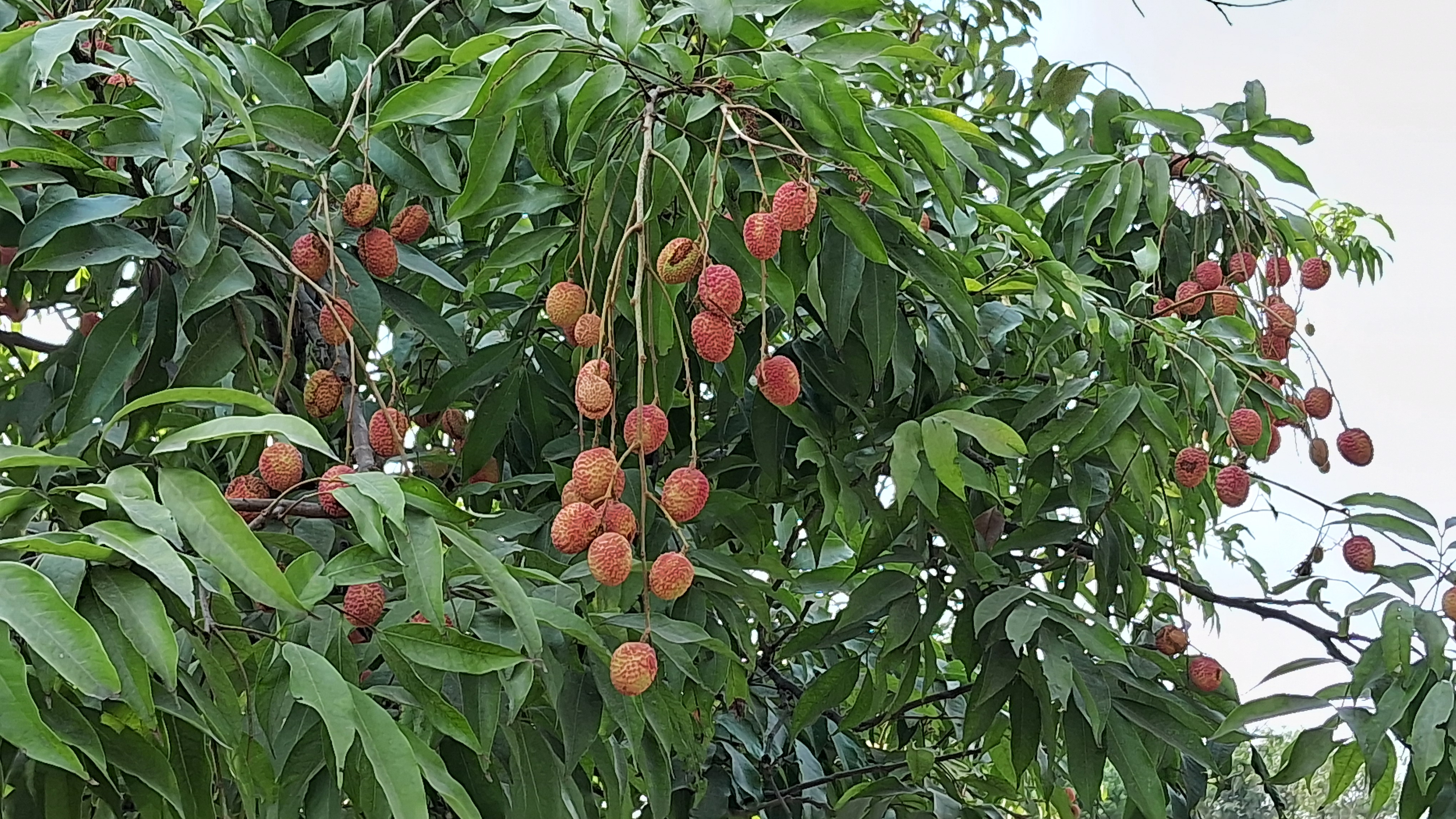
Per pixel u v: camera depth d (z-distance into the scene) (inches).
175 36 54.0
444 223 83.5
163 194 55.8
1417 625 78.4
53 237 54.4
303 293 76.2
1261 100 95.8
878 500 80.5
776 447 79.4
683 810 87.7
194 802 40.8
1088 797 76.5
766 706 105.9
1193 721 78.2
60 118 55.7
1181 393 88.2
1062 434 78.5
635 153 64.0
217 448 83.7
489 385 87.0
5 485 48.7
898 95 70.6
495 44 57.6
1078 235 93.7
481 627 54.2
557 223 74.9
